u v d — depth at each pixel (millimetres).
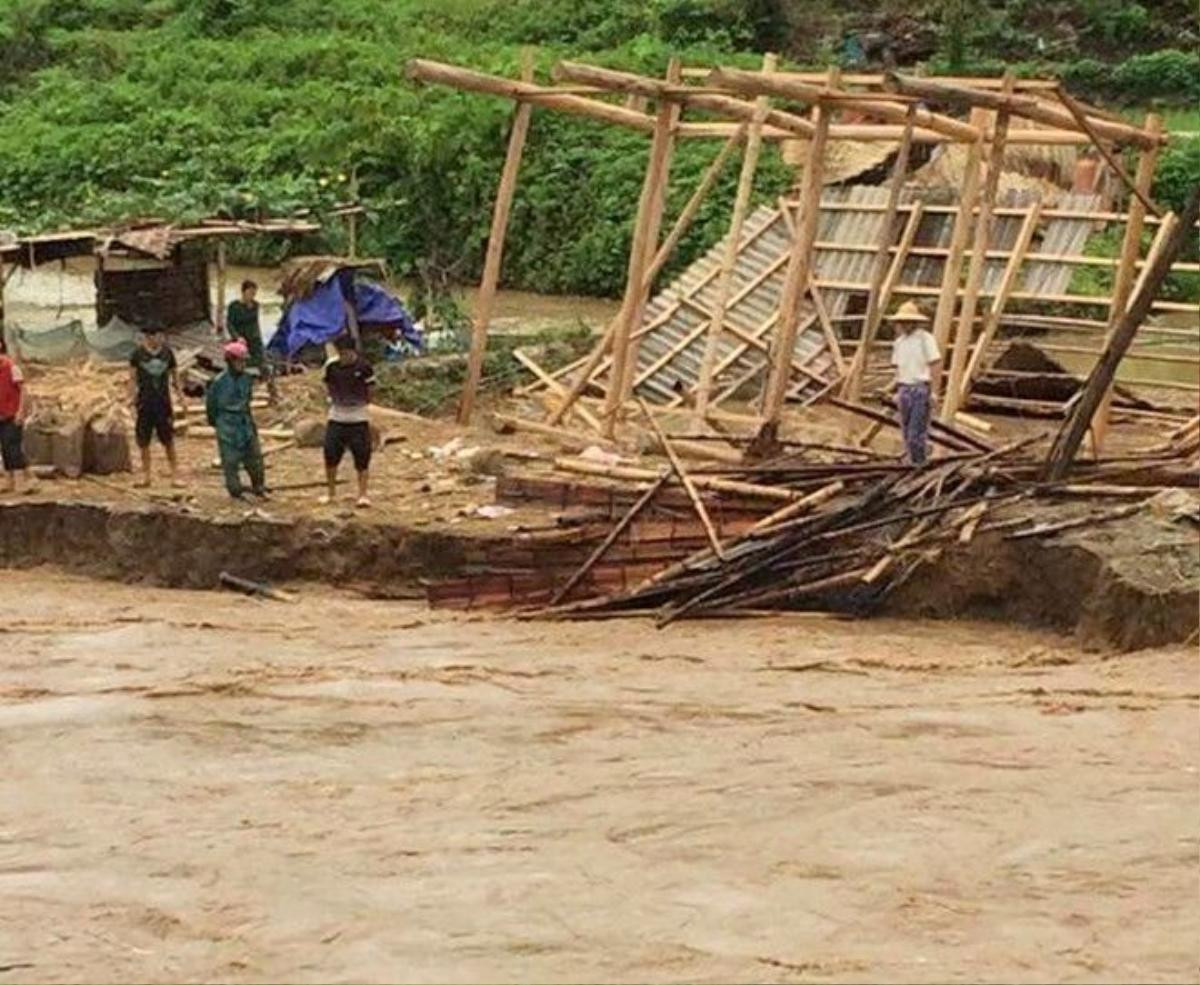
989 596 33312
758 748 25141
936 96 39750
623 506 36312
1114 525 33344
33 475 40219
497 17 103062
